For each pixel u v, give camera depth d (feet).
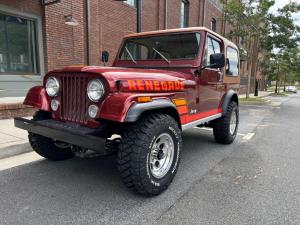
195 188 11.23
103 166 13.35
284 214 9.30
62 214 8.97
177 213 9.21
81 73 9.98
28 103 11.88
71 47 30.53
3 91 25.45
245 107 48.47
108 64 36.11
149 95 9.76
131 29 40.34
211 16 69.26
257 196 10.60
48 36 27.96
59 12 28.73
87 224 8.45
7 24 25.53
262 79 139.33
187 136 20.97
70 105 10.60
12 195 10.21
